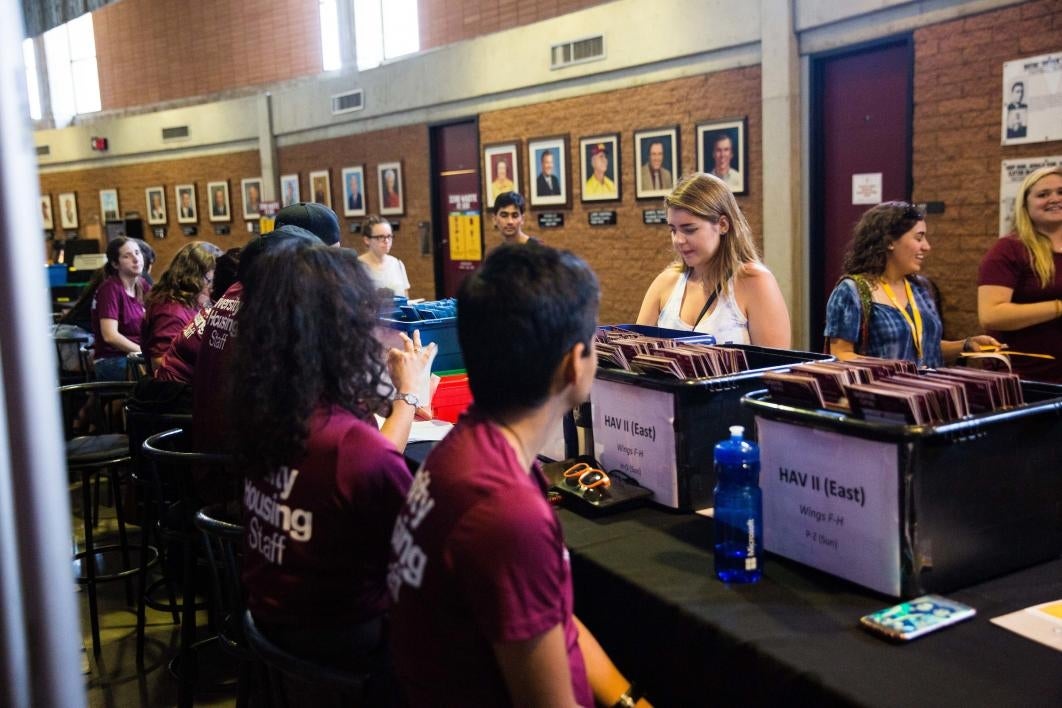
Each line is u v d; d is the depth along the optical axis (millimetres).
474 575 947
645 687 1396
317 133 8992
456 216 7527
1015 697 1010
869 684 1048
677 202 2287
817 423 1319
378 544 1325
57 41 12227
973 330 4246
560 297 1008
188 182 10750
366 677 1200
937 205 4312
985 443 1280
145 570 2826
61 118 12586
